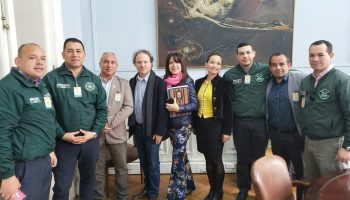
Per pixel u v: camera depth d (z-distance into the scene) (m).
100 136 2.34
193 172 3.38
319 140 2.01
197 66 4.29
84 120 2.06
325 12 4.20
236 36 4.23
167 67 2.55
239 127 2.51
